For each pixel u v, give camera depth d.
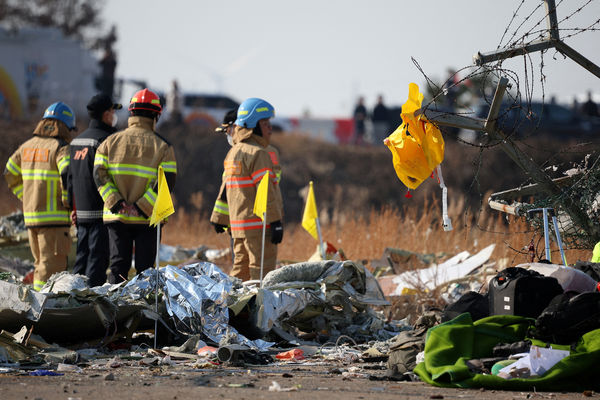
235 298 25.50
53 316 23.31
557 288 20.06
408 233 47.84
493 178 114.75
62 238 34.09
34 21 152.00
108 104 32.84
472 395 16.80
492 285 20.83
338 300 26.98
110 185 29.98
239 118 32.53
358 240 47.09
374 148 140.50
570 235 25.56
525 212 24.59
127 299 24.80
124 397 16.16
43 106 116.06
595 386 17.42
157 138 30.83
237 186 31.62
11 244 42.34
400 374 19.50
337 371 20.47
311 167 134.62
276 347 25.19
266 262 31.77
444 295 32.94
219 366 21.30
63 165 33.22
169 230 65.12
